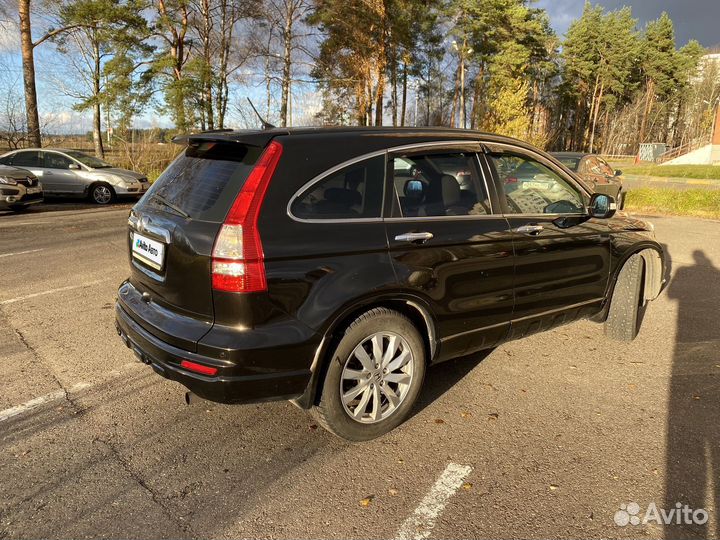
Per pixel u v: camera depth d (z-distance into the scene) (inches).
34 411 129.7
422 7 1257.4
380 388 119.6
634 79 2760.8
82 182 594.2
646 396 142.4
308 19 1104.2
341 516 95.7
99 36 868.0
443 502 99.6
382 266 113.7
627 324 177.5
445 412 133.6
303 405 112.1
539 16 2034.9
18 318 197.0
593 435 122.9
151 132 836.6
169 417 129.0
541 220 146.4
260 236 101.5
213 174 115.3
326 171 111.7
